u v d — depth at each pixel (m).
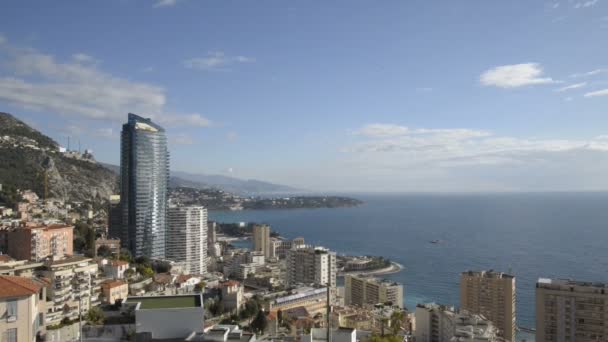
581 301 147.38
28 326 46.16
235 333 46.91
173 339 44.53
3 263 140.88
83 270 147.75
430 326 164.88
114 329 48.38
